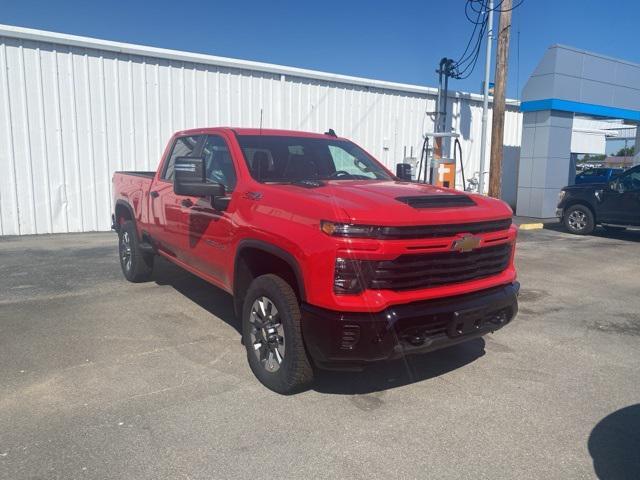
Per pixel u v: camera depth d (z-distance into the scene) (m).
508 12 13.37
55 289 6.86
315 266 3.49
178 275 7.60
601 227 14.68
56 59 10.91
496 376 4.38
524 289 7.49
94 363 4.48
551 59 15.16
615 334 5.55
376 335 3.40
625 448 3.31
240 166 4.73
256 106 13.30
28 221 11.14
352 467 3.06
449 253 3.70
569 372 4.50
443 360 4.71
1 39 10.37
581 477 3.00
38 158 11.05
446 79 15.92
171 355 4.69
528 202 16.25
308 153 5.24
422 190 4.31
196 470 3.00
